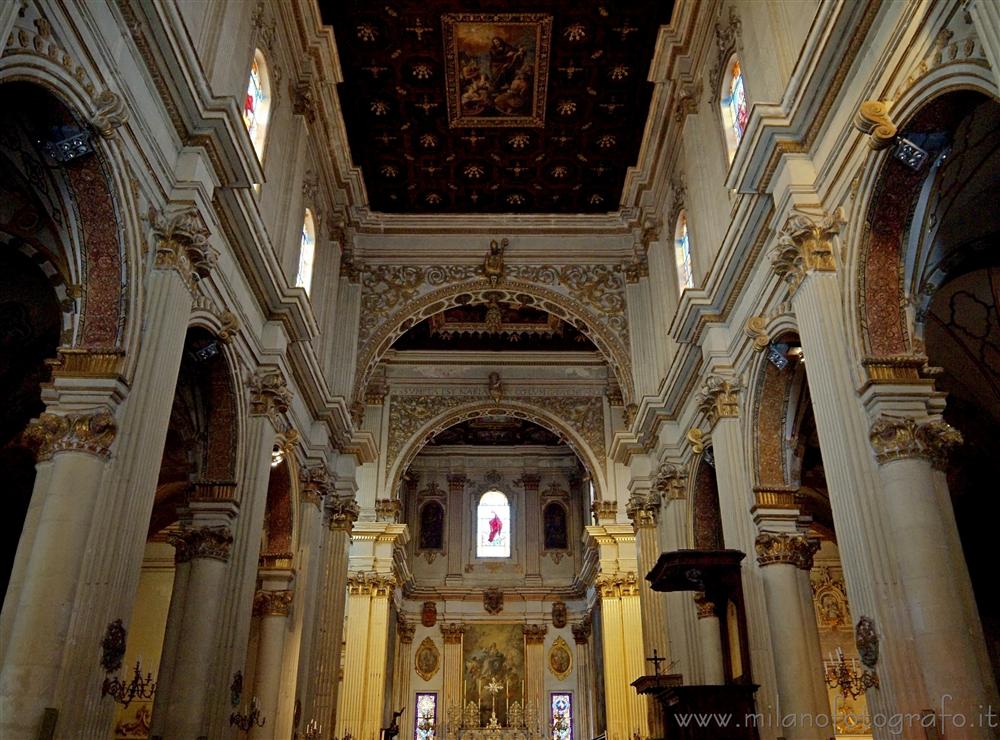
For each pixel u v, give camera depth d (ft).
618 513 82.07
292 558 46.68
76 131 24.88
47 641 22.71
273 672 44.14
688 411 49.96
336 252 58.85
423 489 114.11
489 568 109.60
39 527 23.94
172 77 29.25
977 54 22.59
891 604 25.09
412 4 47.70
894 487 25.76
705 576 39.17
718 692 35.17
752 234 37.04
